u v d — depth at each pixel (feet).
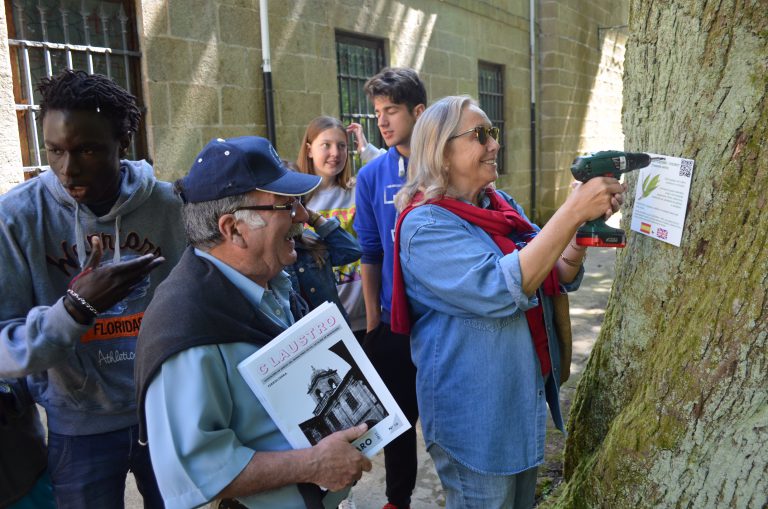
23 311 5.11
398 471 8.05
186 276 4.15
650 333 5.38
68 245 5.32
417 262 5.38
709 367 4.64
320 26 18.07
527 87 31.37
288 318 4.84
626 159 4.92
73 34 12.60
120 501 5.73
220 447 3.85
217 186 4.12
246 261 4.28
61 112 4.79
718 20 4.68
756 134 4.52
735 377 4.50
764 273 4.39
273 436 4.24
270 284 4.85
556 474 9.07
